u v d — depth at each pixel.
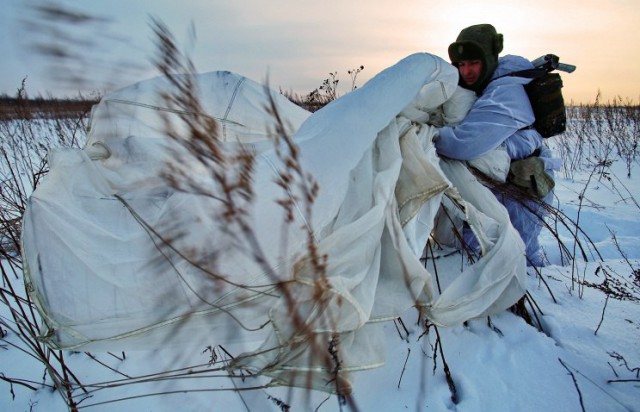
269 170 1.35
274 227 1.29
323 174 1.47
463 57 2.28
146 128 1.61
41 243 1.39
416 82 1.77
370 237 1.50
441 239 2.20
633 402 1.47
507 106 2.13
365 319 1.37
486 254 1.82
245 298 1.31
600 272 2.48
